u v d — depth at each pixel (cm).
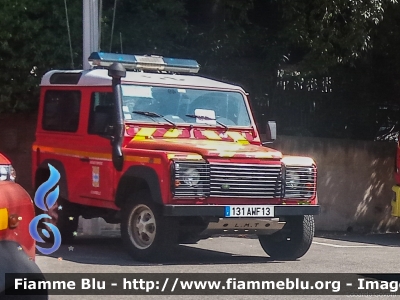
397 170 1366
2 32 1426
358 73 1678
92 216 1166
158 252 974
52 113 1196
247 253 1145
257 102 1611
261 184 1007
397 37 1617
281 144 1549
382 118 1733
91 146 1092
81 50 1462
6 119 1616
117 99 1048
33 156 1229
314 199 1053
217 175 977
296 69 1534
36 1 1444
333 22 1512
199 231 988
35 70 1488
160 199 953
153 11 1540
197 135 1081
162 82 1095
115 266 954
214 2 1572
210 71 1576
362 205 1625
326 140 1587
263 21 1614
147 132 1050
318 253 1177
